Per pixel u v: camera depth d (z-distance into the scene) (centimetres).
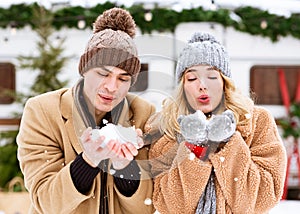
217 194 130
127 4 370
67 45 384
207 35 132
